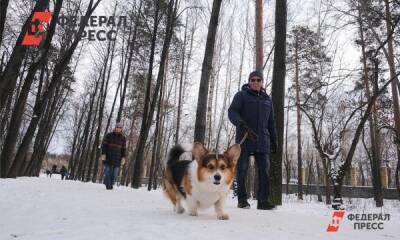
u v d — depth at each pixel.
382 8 14.98
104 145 12.91
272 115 7.27
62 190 9.80
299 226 4.78
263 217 5.50
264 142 6.96
